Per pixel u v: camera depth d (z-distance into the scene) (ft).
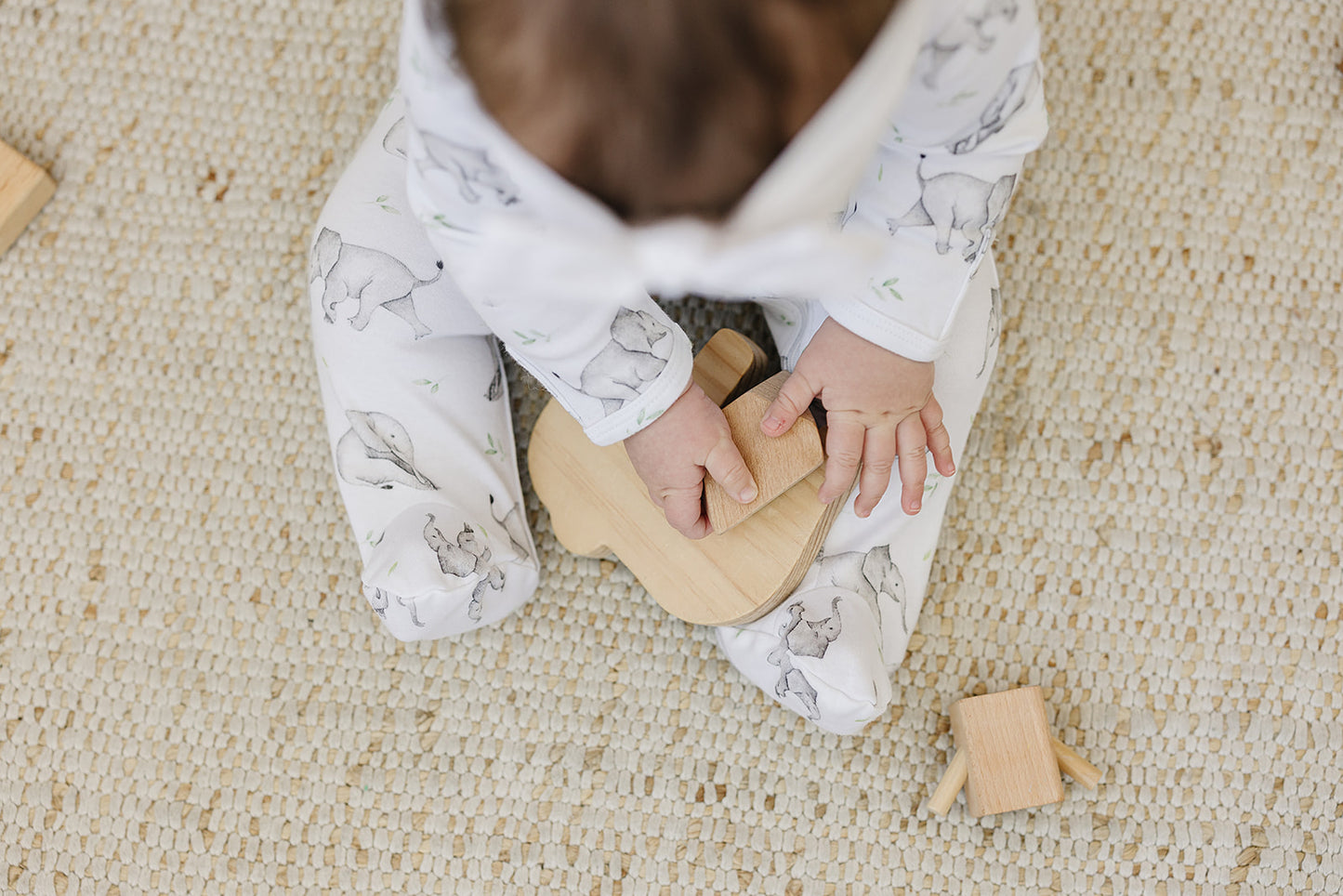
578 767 3.10
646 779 3.09
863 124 1.57
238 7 3.43
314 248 2.85
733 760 3.10
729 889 3.04
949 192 2.37
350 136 3.39
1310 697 3.14
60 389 3.29
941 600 3.19
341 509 3.23
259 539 3.22
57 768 3.09
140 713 3.13
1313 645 3.17
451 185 1.93
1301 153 3.38
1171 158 3.38
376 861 3.04
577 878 3.04
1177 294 3.32
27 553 3.21
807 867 3.04
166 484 3.24
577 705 3.13
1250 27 3.40
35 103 3.39
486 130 1.66
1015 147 2.32
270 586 3.20
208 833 3.06
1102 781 3.09
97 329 3.31
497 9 1.52
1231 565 3.21
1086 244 3.34
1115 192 3.36
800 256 1.56
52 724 3.12
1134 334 3.30
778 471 2.62
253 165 3.38
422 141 1.89
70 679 3.14
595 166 1.56
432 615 2.78
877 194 2.42
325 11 3.43
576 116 1.52
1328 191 3.36
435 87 1.73
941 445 2.73
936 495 2.98
